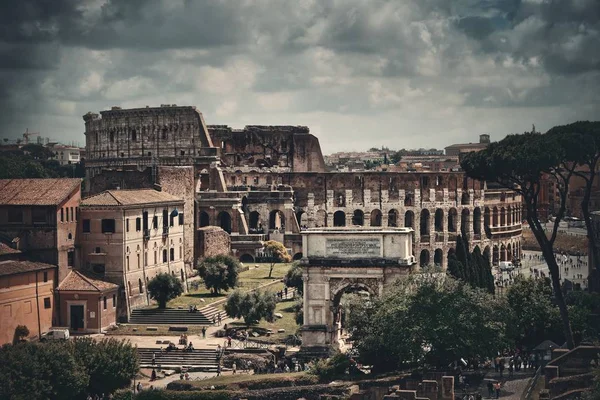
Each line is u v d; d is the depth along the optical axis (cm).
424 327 16812
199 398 16388
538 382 15938
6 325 19612
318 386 16388
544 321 19600
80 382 16538
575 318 19662
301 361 18375
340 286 18688
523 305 19750
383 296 17900
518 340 19650
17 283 19988
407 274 18438
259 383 16675
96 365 17062
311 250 18788
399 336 16825
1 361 16125
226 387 16625
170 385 16912
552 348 18288
